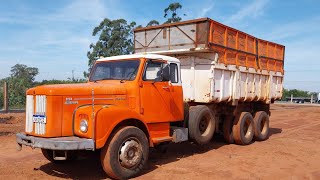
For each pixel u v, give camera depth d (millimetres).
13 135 12016
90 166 7855
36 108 6648
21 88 24797
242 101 11625
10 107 23250
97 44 24047
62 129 6555
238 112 11500
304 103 47938
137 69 7570
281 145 11266
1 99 22844
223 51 10031
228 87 10586
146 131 7402
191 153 9633
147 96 7641
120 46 23969
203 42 9359
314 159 9047
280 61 14000
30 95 6797
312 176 7301
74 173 7262
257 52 12117
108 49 23906
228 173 7398
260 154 9594
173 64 8422
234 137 11148
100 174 7211
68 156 7574
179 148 10344
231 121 11211
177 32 9953
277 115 24188
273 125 17703
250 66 11641
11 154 9047
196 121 9117
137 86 7457
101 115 6430
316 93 53531
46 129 6449
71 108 6668
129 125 7223
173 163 8281
